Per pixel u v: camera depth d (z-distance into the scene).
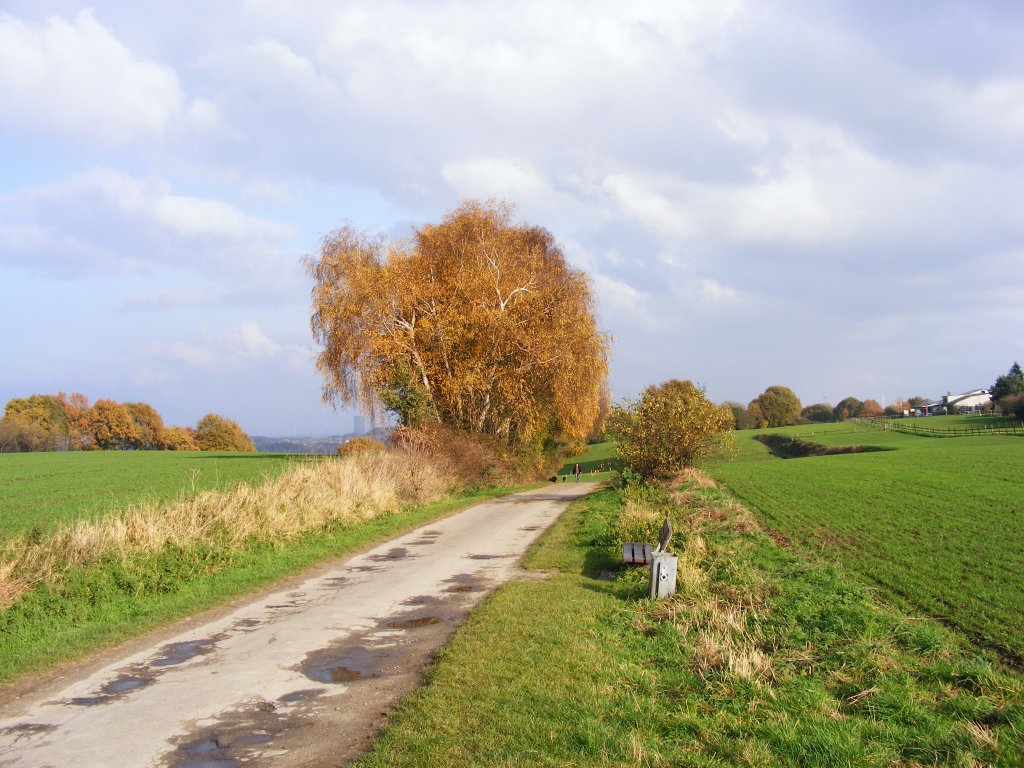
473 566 14.52
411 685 7.37
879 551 16.64
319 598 11.80
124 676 7.93
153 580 11.91
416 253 37.12
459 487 31.44
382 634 9.48
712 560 14.09
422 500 26.16
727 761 5.50
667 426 28.53
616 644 8.64
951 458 43.53
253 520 16.17
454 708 6.45
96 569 11.70
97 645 9.12
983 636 10.29
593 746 5.59
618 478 30.81
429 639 9.16
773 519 22.22
